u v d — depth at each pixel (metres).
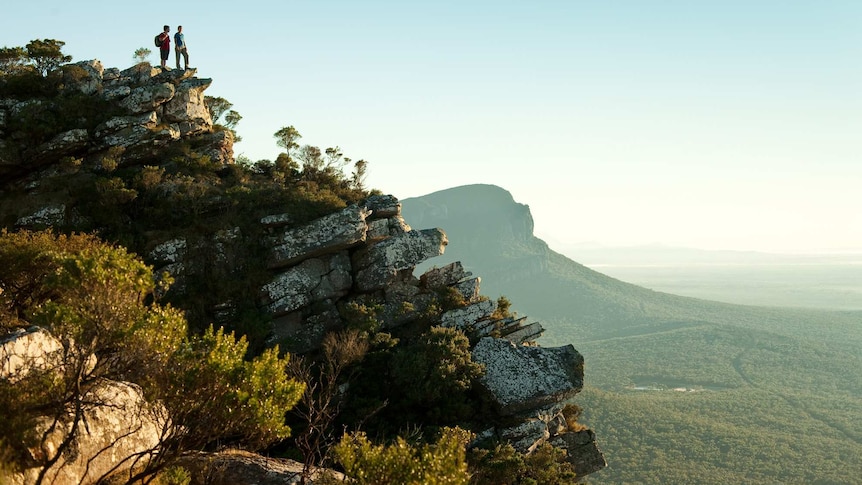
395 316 60.69
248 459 28.50
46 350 22.16
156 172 59.28
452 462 20.55
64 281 19.41
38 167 59.59
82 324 19.34
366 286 60.53
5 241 34.84
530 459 50.81
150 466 22.03
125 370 20.55
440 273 64.75
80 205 56.59
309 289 58.28
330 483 26.95
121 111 63.44
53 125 59.94
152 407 21.52
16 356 21.05
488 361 56.94
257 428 21.67
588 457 58.62
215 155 66.12
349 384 54.00
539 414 55.91
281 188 62.66
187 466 26.47
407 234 62.62
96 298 19.52
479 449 48.50
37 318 19.28
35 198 56.47
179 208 58.16
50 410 20.95
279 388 21.89
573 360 58.00
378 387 54.34
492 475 46.00
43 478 19.55
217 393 21.09
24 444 19.47
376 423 51.91
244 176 65.19
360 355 54.09
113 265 20.12
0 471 17.88
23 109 59.56
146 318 20.44
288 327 57.22
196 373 20.89
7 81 62.56
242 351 22.41
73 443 21.12
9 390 20.02
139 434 24.53
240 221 58.62
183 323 21.67
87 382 21.33
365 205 63.69
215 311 55.53
